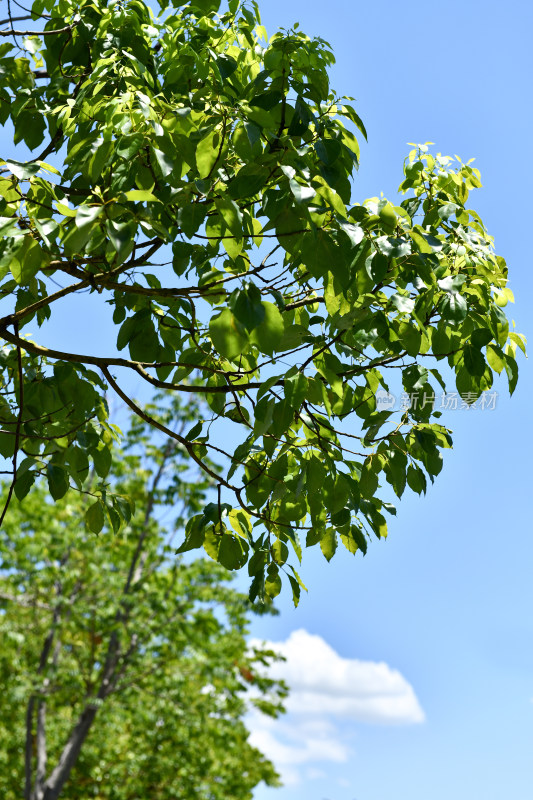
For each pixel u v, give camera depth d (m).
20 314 3.50
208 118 3.28
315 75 3.70
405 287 3.29
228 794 19.91
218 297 3.70
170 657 16.83
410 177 4.06
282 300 3.05
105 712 16.16
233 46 4.16
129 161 3.07
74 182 3.71
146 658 16.41
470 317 3.34
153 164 3.14
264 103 3.45
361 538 3.93
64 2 4.23
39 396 4.37
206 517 3.76
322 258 2.84
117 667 16.41
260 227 3.99
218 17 4.23
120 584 16.36
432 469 3.43
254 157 3.19
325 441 3.54
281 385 3.35
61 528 16.34
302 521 3.85
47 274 3.35
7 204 2.83
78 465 4.41
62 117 3.53
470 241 3.57
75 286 3.44
